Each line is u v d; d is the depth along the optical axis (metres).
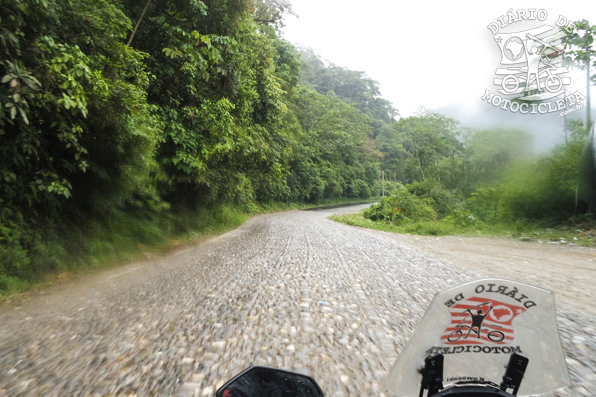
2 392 2.44
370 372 2.80
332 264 7.57
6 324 3.94
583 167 14.25
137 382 2.61
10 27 4.93
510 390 0.90
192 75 10.92
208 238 13.23
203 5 10.23
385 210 28.97
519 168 19.94
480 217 22.19
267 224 19.94
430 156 42.84
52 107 5.77
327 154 59.72
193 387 2.54
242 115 14.89
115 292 5.41
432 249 10.84
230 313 4.27
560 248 11.20
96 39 6.67
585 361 3.01
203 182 12.48
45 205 6.59
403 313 4.34
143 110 8.21
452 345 0.88
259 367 1.19
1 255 5.45
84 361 2.96
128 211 9.73
